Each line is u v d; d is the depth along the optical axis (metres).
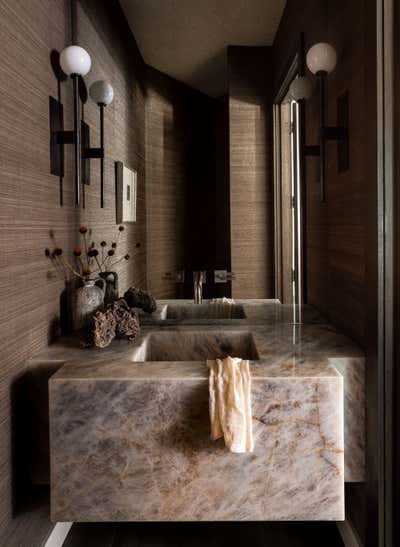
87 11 2.09
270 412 1.40
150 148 2.22
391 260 1.48
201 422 1.41
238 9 2.22
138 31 2.20
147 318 2.23
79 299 1.89
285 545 1.80
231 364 1.44
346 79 1.80
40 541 1.67
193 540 1.83
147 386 1.41
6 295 1.41
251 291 2.28
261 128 2.24
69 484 1.43
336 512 1.42
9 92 1.41
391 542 1.51
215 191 2.25
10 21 1.42
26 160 1.55
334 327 2.05
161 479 1.43
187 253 2.25
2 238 1.38
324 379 1.39
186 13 2.22
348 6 1.76
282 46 2.20
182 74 2.23
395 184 1.46
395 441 1.48
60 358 1.62
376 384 1.49
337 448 1.41
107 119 2.19
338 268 1.95
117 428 1.42
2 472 1.39
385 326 1.48
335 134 1.86
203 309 2.24
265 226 2.25
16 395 1.50
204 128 2.25
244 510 1.42
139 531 1.90
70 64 1.80
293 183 2.22
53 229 1.82
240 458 1.41
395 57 1.44
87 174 2.14
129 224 2.21
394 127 1.46
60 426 1.42
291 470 1.41
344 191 1.85
